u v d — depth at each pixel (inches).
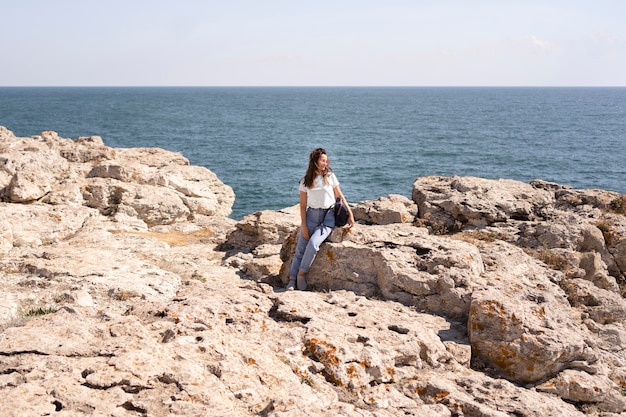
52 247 557.9
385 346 323.3
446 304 398.9
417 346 329.4
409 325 352.8
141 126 4761.3
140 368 241.6
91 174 874.8
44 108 7514.8
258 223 641.6
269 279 492.1
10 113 6250.0
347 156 3075.8
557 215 624.7
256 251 597.3
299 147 3430.1
